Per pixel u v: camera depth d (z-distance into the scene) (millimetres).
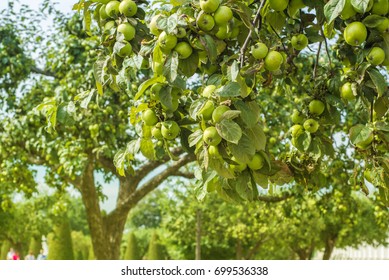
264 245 21453
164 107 2328
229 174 2029
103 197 10727
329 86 2955
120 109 7668
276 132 7438
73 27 8844
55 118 3117
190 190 15148
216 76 2186
